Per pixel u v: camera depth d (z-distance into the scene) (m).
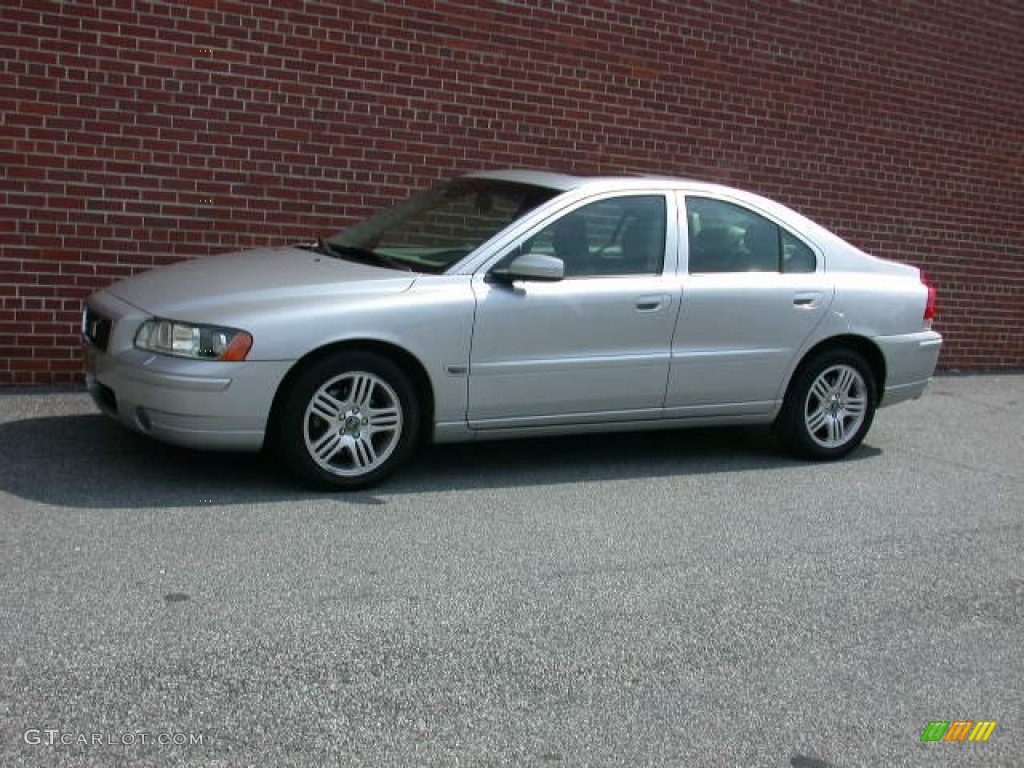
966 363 12.74
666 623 4.82
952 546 6.13
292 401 5.94
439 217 6.97
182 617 4.48
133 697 3.84
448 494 6.36
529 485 6.67
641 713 4.04
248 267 6.52
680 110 10.43
